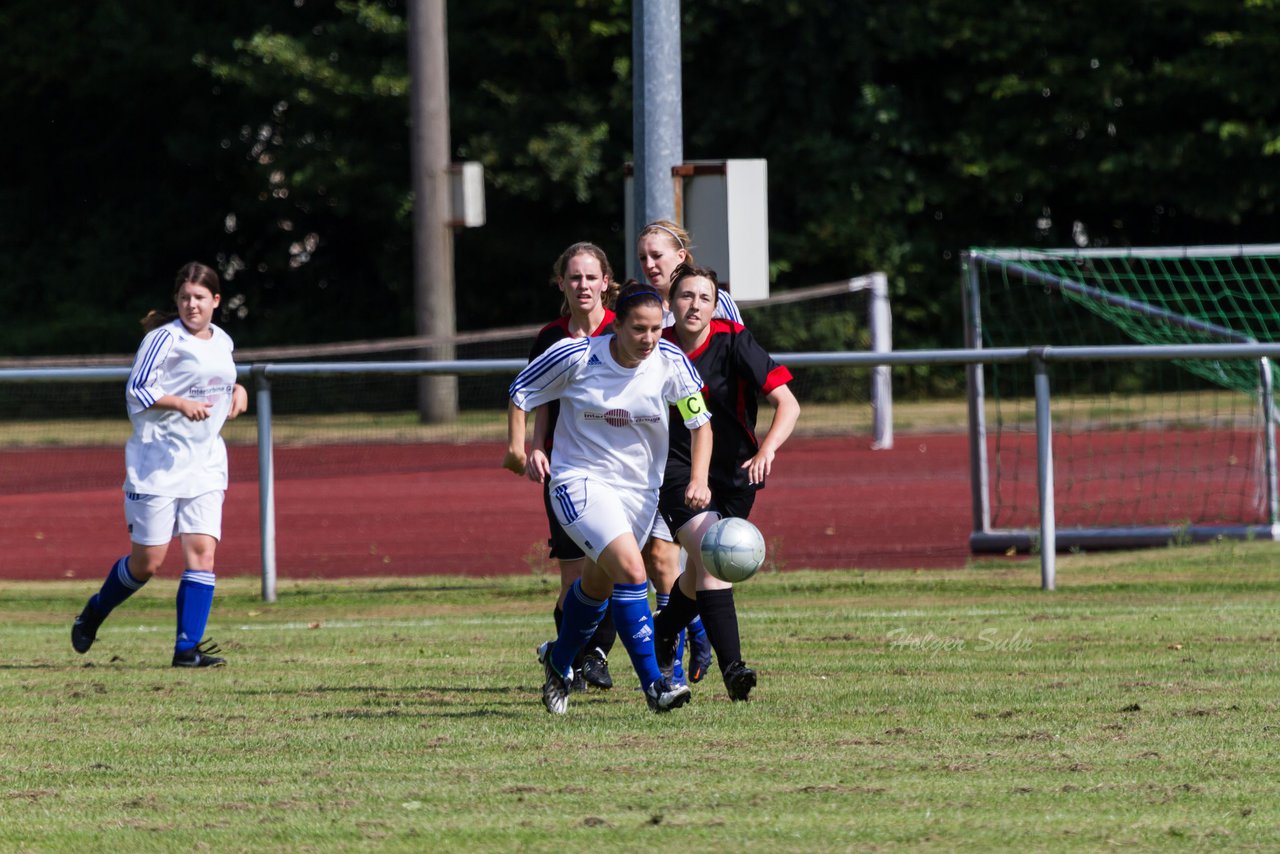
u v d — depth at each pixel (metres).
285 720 22.33
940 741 19.97
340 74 111.25
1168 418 86.81
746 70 112.12
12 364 100.38
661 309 21.09
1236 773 18.05
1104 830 15.66
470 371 35.56
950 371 108.25
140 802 17.52
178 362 27.86
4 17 122.50
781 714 21.98
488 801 17.20
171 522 27.94
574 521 21.59
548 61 116.00
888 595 35.34
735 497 23.30
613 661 27.80
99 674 26.86
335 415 100.50
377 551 50.00
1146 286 107.31
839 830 15.71
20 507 64.38
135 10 120.31
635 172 34.00
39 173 131.12
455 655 28.47
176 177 131.75
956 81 113.75
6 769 19.30
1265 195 109.38
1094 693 23.11
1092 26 112.00
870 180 113.38
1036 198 116.12
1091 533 43.91
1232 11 109.31
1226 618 30.33
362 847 15.45
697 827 15.92
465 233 118.94
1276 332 102.19
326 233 129.62
